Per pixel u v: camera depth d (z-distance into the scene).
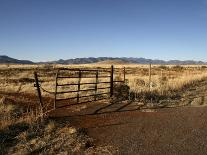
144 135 10.44
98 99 17.66
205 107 15.95
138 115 13.63
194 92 23.06
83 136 10.10
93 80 29.97
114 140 9.84
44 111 13.67
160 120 12.67
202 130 11.16
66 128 10.83
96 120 12.51
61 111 14.13
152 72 65.31
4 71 58.72
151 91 20.41
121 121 12.40
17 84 29.22
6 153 8.27
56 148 8.71
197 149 9.08
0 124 10.66
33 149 8.58
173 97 19.86
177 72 64.44
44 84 27.47
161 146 9.32
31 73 55.31
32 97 18.39
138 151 8.86
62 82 28.92
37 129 10.35
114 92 18.70
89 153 8.56
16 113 12.91
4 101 14.91
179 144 9.52
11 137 9.62
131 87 22.16
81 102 16.53
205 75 41.53
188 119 12.93
